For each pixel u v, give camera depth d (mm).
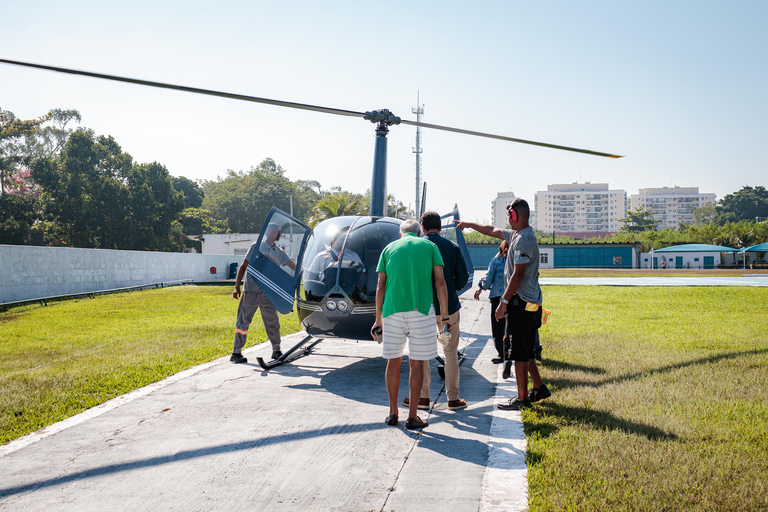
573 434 3545
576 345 6805
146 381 5570
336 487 3008
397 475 3150
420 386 3990
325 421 4203
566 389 4684
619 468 2988
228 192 83062
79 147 44281
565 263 55969
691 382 4805
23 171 55781
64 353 7309
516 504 2701
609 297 14047
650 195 177000
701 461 3037
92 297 17172
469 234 57062
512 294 4191
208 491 2990
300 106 5918
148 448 3670
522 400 4316
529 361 4383
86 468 3344
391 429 3988
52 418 4359
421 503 2789
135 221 45125
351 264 5840
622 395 4430
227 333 8781
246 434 3916
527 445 3451
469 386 5316
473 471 3166
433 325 4051
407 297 4000
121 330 9484
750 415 3840
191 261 26562
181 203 47469
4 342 8375
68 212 42844
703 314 10133
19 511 2789
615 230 167500
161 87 4926
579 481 2869
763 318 9414
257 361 6195
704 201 174875
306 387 5332
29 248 15969
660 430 3551
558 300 13320
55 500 2912
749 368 5312
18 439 3906
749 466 2959
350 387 5332
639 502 2605
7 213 38969
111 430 4059
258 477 3164
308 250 6258
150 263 22781
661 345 6723
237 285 6531
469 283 7082
